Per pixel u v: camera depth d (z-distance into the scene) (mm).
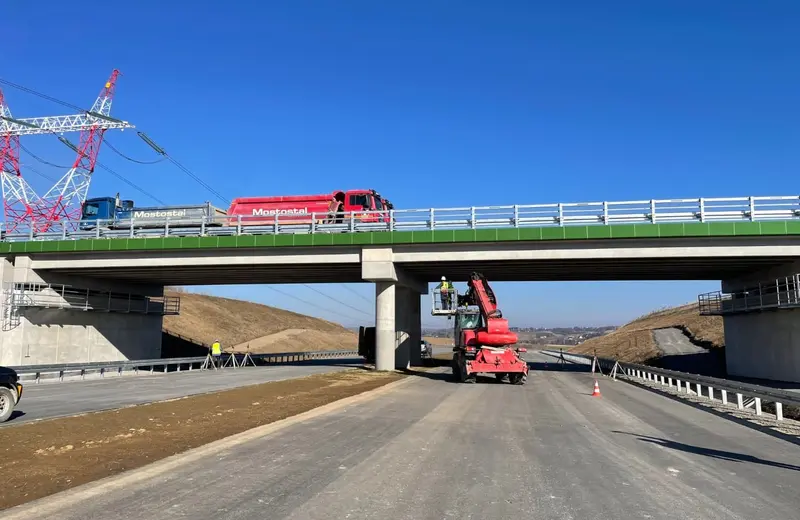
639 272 36250
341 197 36531
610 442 11727
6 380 13352
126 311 40781
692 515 6848
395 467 8969
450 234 30406
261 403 17000
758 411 16438
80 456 9320
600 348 81500
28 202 66125
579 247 29547
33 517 6234
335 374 29453
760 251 27672
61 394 20125
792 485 8367
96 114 67562
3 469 8352
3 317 32531
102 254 33812
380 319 32594
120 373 30703
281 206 37094
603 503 7277
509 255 30281
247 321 91625
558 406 18047
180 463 8945
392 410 16078
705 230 27672
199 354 56969
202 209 36156
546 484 8172
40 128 67062
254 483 7812
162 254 33344
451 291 29812
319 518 6406
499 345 26266
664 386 26266
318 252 32406
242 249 32719
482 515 6688
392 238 30984
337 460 9352
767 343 31875
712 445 11625
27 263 34125
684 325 74875
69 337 35938
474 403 18375
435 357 61875
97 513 6410
